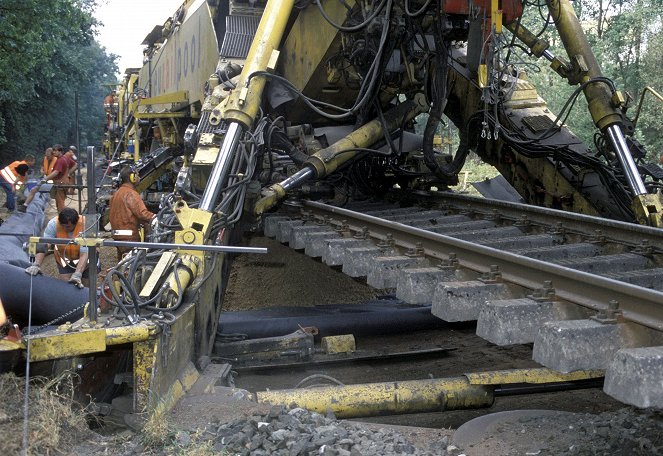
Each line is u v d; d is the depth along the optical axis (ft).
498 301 15.89
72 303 19.88
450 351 28.50
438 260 21.26
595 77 30.71
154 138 57.41
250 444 13.83
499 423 16.65
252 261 35.86
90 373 17.76
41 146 151.12
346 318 30.53
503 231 26.94
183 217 20.27
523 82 36.42
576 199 33.19
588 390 24.25
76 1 85.46
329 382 24.63
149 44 62.03
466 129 33.50
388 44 28.37
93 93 165.68
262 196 28.78
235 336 26.04
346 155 30.83
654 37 78.89
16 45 79.51
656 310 13.67
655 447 14.94
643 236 22.35
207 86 32.60
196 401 16.51
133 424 14.84
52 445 13.47
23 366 15.48
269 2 27.84
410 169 36.86
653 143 78.07
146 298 17.17
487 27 25.38
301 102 33.22
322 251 25.53
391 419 21.71
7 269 19.60
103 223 46.11
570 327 13.64
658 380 11.66
